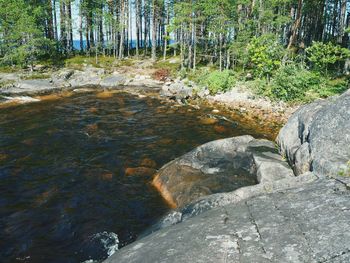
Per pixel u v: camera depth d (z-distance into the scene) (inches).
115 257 193.2
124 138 611.8
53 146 563.2
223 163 398.9
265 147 427.2
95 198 386.3
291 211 189.6
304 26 1636.3
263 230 177.0
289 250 157.5
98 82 1262.3
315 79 974.4
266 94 909.2
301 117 383.6
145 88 1155.3
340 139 291.6
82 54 1969.7
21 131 641.0
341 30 1273.4
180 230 200.7
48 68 1486.2
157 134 639.1
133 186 414.6
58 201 380.5
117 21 1873.8
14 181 430.3
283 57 1048.8
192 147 565.3
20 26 1380.4
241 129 678.5
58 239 312.0
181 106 872.3
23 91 1072.2
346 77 1050.7
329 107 322.3
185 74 1246.9
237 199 277.3
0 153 525.3
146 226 329.7
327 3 1647.4
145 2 2042.3
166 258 167.9
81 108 841.5
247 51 1085.1
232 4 1197.7
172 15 1817.2
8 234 317.7
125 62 1681.8
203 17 1267.2
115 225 332.8
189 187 362.3
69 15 1926.7
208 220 203.3
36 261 283.0
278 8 1430.9
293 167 352.5
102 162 496.7
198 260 161.2
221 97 951.0
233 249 165.9
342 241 155.1
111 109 836.0
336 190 204.8
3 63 1494.8
